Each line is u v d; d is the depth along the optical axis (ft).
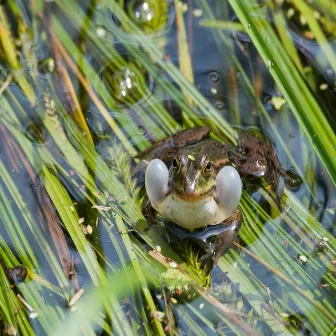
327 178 41.57
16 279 35.19
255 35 39.55
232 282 35.47
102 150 43.06
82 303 34.17
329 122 45.24
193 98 46.24
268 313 33.91
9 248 36.86
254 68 48.88
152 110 45.68
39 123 43.93
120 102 46.14
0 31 48.60
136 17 51.49
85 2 51.70
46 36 49.19
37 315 33.60
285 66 44.73
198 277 35.55
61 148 42.45
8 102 45.11
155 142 43.24
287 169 42.29
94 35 49.88
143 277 35.27
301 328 33.35
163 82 47.52
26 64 47.73
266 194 40.34
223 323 33.42
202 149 40.01
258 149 42.42
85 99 45.96
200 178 35.06
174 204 36.29
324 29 50.34
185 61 48.75
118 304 34.09
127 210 39.24
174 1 52.37
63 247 36.96
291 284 35.42
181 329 33.19
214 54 49.73
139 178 41.16
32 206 39.06
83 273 35.76
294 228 38.47
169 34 50.67
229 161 41.24
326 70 47.85
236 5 40.93
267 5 51.52
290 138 44.16
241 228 38.42
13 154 41.98
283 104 46.24
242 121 45.52
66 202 39.06
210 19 51.65
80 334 32.78
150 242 37.63
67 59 48.01
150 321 33.45
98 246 37.24
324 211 39.75
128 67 48.14
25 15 50.24
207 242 37.78
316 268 36.45
